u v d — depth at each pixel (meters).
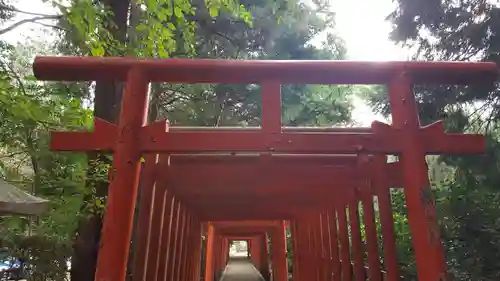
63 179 5.59
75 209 5.20
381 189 3.13
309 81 2.25
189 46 6.27
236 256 47.97
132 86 2.15
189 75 2.22
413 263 6.07
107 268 1.91
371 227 3.45
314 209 5.80
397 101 2.20
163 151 2.09
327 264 5.01
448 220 5.75
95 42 4.34
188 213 5.86
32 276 7.11
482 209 5.52
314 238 5.92
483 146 2.13
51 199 5.55
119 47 4.89
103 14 4.80
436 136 2.14
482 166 5.55
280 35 8.66
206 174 3.49
